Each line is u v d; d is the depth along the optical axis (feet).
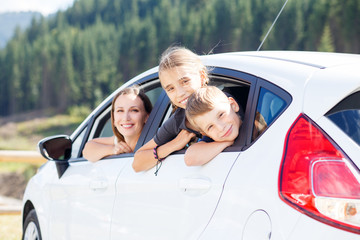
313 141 4.85
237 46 273.13
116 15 415.44
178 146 6.61
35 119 344.69
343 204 4.53
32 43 406.00
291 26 231.91
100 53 363.15
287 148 5.02
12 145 296.71
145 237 6.69
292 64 5.87
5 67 390.21
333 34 218.38
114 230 7.45
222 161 5.80
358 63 5.63
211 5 300.20
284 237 4.73
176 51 6.95
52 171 10.36
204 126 5.92
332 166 4.67
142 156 7.04
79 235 8.53
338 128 4.79
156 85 8.64
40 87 373.81
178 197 6.21
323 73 5.29
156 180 6.69
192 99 6.00
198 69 6.91
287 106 5.32
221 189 5.58
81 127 10.05
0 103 383.86
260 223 4.99
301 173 4.81
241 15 274.57
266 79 5.89
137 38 348.79
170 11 335.47
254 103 5.89
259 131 5.62
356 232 4.46
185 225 5.96
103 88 359.05
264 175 5.12
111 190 7.75
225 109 5.89
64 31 410.52
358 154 4.63
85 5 437.99
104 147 8.64
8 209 20.36
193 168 6.16
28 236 10.93
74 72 363.15
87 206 8.38
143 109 8.45
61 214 9.23
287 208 4.81
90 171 8.69
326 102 4.93
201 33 297.94
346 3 214.07
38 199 10.35
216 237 5.44
